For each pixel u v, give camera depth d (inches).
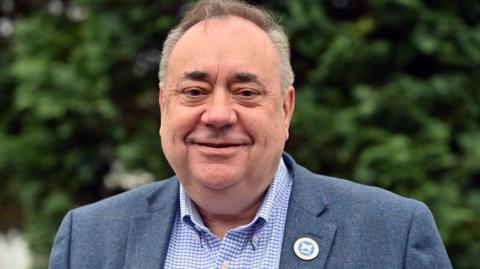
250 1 159.8
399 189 148.6
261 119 86.5
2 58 186.1
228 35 87.5
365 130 153.1
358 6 166.4
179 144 88.3
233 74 85.9
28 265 193.6
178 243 93.7
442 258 88.4
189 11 93.4
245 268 89.7
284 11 160.2
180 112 87.6
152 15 166.7
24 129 178.5
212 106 85.7
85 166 174.9
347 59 157.2
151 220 95.4
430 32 152.9
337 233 89.6
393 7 154.1
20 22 175.9
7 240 206.8
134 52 168.4
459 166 151.1
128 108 178.7
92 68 165.9
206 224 94.7
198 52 87.0
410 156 146.9
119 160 171.2
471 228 150.2
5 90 184.5
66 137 171.3
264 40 89.1
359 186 95.9
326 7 165.9
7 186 191.9
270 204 91.6
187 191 90.8
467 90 155.0
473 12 157.2
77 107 162.6
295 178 95.7
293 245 88.7
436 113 156.7
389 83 157.8
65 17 180.5
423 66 158.9
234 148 86.5
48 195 176.4
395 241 88.2
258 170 87.7
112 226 96.0
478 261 150.3
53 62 169.5
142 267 91.1
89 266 93.6
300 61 165.2
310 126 157.3
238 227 90.4
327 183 95.9
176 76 88.7
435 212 145.8
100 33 167.5
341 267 86.7
